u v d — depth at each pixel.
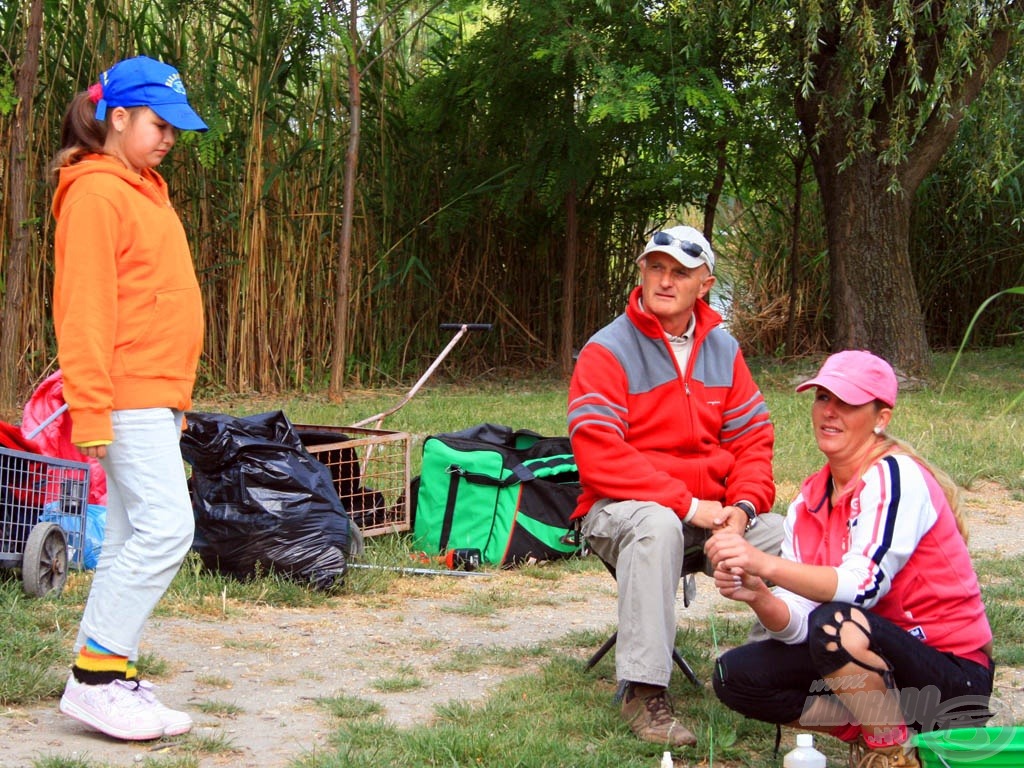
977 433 9.19
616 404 3.66
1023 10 11.36
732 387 3.83
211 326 11.61
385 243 13.02
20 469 4.79
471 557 5.79
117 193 3.13
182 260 3.30
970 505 7.43
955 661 2.83
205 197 11.43
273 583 5.09
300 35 11.62
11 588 4.69
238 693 3.81
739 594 2.80
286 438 5.35
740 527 3.58
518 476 5.90
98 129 3.24
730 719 3.52
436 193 13.62
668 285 3.67
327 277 12.32
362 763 3.09
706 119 12.68
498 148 13.64
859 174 12.48
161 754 3.17
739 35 12.31
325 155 12.11
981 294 17.66
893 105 12.08
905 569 2.86
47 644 3.94
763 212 17.17
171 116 3.22
